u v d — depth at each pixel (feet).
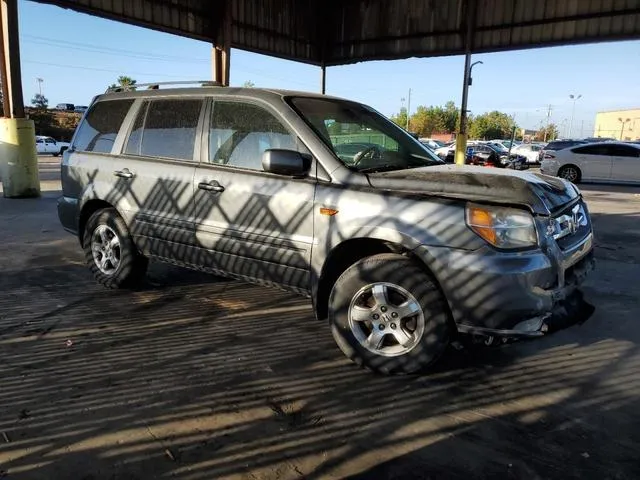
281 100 12.93
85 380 10.78
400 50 58.80
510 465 8.22
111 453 8.39
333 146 12.40
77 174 17.03
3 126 37.14
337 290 11.44
